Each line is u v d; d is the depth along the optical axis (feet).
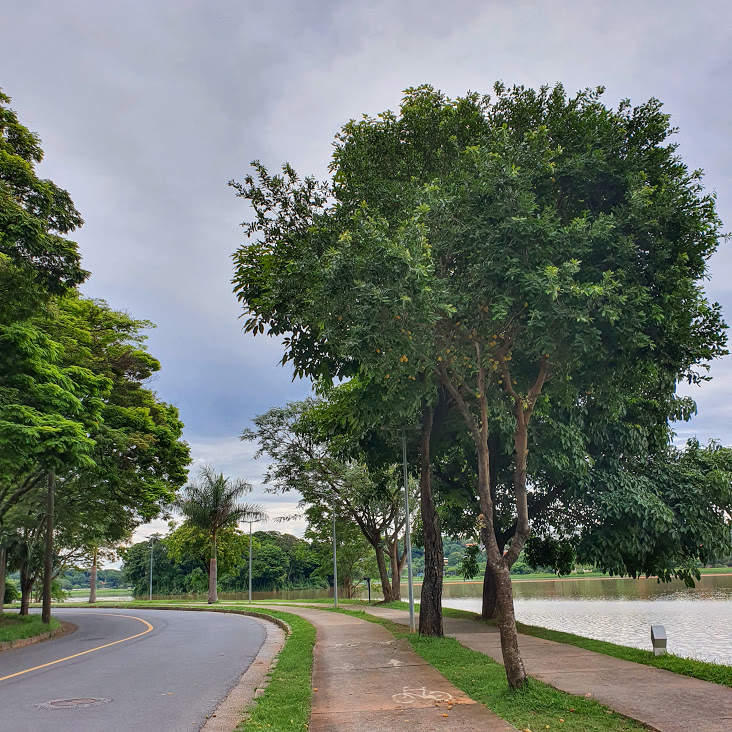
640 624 89.35
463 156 37.42
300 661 41.60
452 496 70.90
